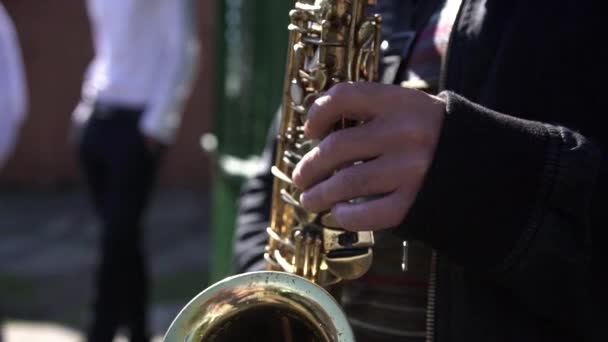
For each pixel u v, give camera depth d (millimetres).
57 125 9492
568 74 1209
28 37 9344
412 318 1329
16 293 5898
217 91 3824
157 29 4023
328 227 1307
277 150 1485
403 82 1358
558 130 1138
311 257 1350
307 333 1276
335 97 1140
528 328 1202
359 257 1294
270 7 3410
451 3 1346
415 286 1328
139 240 4105
